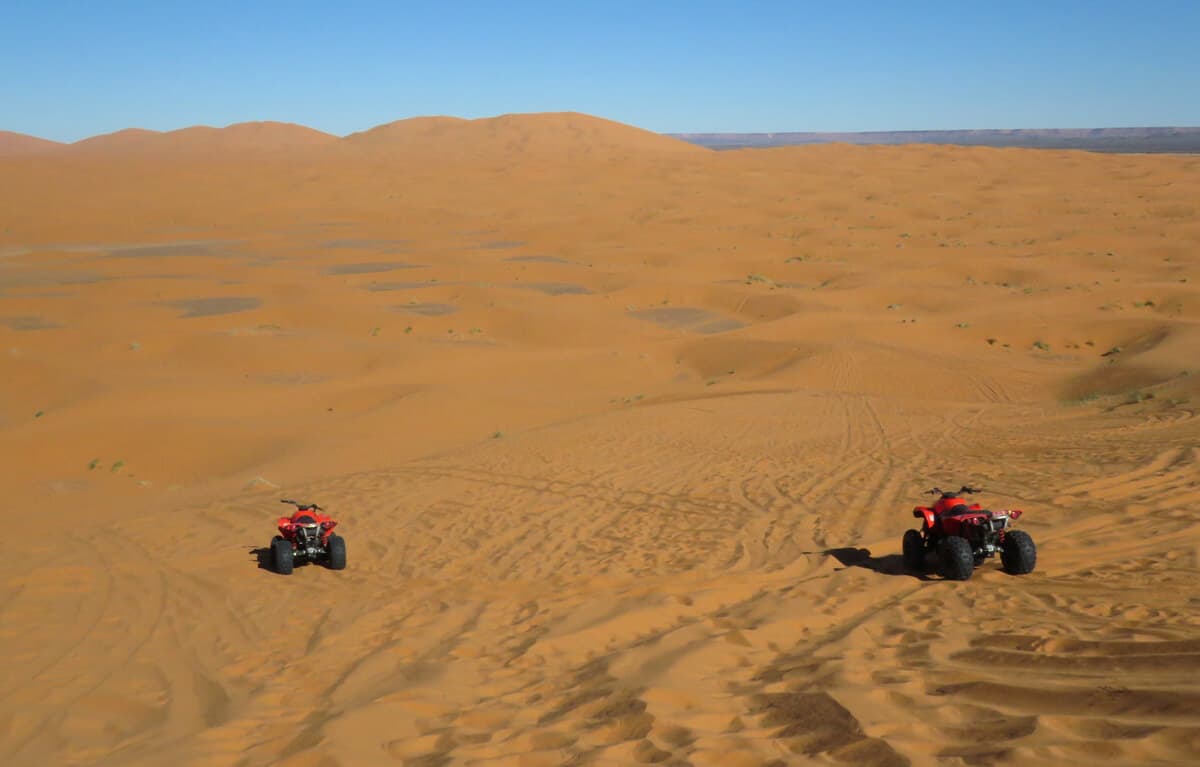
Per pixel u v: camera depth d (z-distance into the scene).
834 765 4.25
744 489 14.51
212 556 11.63
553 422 28.00
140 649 7.88
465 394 32.06
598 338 49.38
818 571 9.55
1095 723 4.42
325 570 10.90
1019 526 10.85
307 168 161.62
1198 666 5.25
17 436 26.98
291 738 5.35
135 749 5.58
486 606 8.79
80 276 67.56
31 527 15.58
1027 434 18.73
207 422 28.95
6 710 6.48
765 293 59.00
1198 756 3.93
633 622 7.79
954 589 8.52
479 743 4.96
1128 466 13.57
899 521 11.80
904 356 38.19
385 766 4.77
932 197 120.31
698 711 5.20
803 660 6.24
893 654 6.25
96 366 38.38
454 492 15.38
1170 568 8.56
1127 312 49.53
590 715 5.36
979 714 4.79
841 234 92.00
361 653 7.52
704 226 102.81
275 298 57.34
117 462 25.44
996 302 54.81
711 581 9.23
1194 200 107.81
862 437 20.00
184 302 56.25
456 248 88.31
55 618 8.90
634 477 15.98
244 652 7.71
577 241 92.94
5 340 42.88
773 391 30.61
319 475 21.34
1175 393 22.52
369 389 34.28
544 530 12.36
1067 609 7.46
